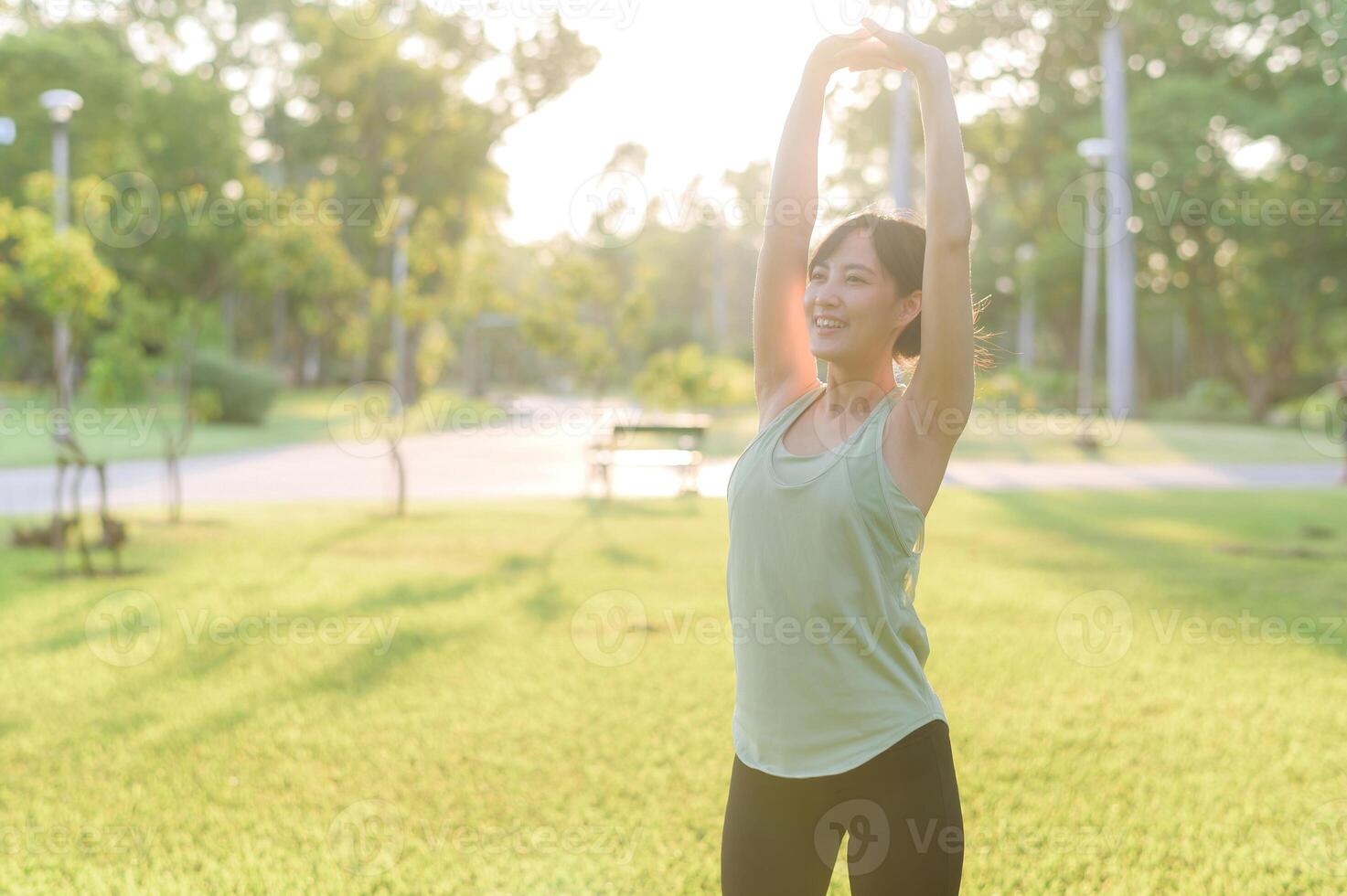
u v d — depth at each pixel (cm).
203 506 1361
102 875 331
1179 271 4159
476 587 821
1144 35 3869
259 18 4572
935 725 167
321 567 912
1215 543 1088
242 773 425
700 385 1661
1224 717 506
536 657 610
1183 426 3462
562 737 471
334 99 3350
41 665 593
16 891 320
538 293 1558
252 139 4656
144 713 504
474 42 3011
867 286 170
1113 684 562
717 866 340
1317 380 4847
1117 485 1753
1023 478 1867
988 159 4147
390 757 445
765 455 172
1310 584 856
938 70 164
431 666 591
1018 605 765
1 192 3594
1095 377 5400
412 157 3177
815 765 164
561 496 1496
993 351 193
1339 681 570
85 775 423
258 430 2981
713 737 472
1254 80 3991
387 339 3139
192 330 1298
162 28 4519
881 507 161
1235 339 4600
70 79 3653
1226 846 355
